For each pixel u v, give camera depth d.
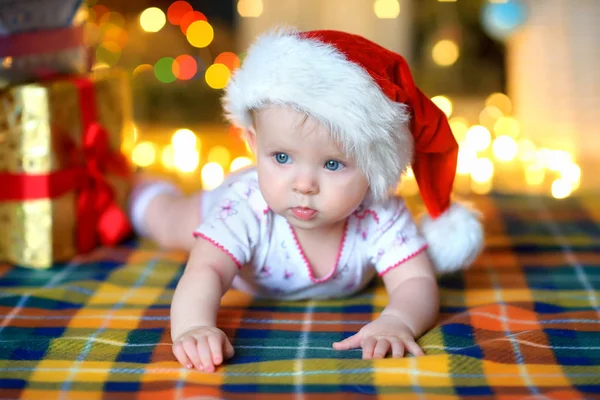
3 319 0.90
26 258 1.09
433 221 0.97
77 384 0.74
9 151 1.07
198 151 1.77
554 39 1.85
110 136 1.17
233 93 0.85
